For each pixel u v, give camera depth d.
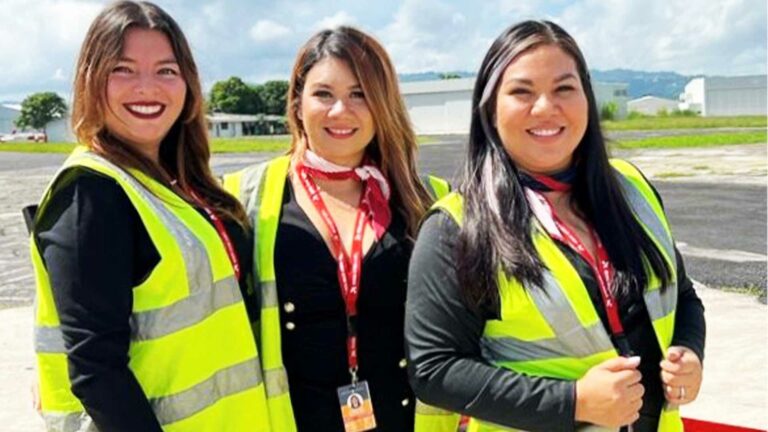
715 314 7.51
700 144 30.39
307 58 2.86
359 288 2.68
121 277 2.09
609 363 2.02
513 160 2.29
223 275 2.36
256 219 2.75
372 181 2.86
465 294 2.14
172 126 2.54
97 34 2.28
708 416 5.15
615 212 2.29
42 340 2.20
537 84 2.19
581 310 2.10
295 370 2.68
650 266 2.26
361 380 2.69
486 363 2.18
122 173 2.21
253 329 2.68
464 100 75.62
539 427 2.05
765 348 6.49
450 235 2.21
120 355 2.07
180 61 2.42
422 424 2.72
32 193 20.75
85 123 2.28
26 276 10.27
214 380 2.34
